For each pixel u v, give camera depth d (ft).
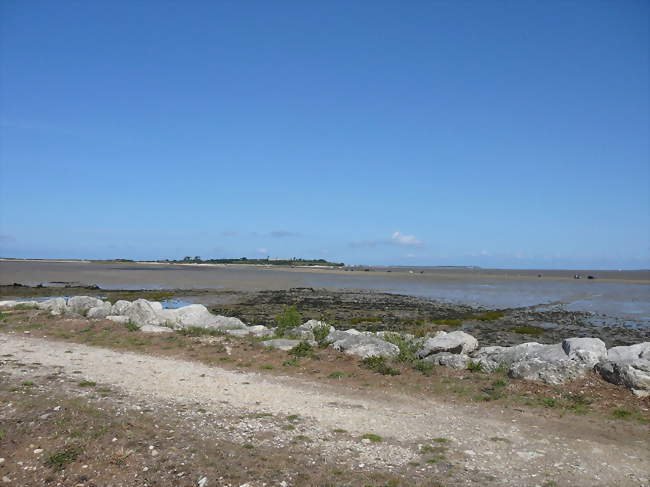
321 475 23.22
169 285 224.33
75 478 22.94
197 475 23.00
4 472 23.29
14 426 27.53
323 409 33.78
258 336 61.98
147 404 33.19
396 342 57.16
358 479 22.85
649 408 33.01
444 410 33.83
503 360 44.73
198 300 154.20
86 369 43.09
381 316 119.44
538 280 317.42
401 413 33.12
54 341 57.26
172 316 71.82
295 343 55.06
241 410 32.91
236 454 25.30
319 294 182.60
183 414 31.37
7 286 198.70
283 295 176.04
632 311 136.77
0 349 51.08
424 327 96.43
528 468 24.27
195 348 54.08
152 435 27.27
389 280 299.99
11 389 34.55
